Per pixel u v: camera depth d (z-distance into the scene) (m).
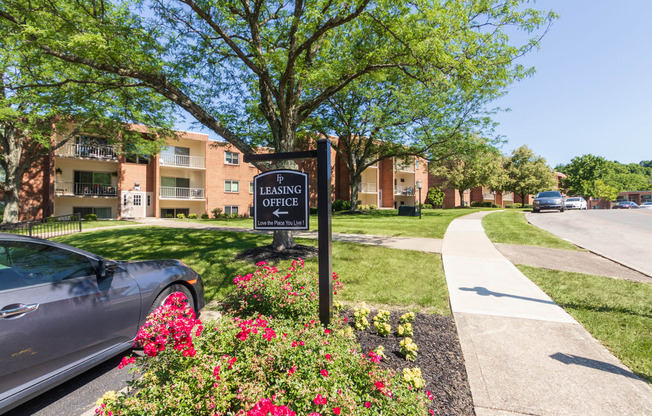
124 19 7.48
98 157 23.86
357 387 2.12
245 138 13.53
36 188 21.92
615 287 5.70
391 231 12.91
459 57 8.14
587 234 12.16
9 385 2.41
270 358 2.15
